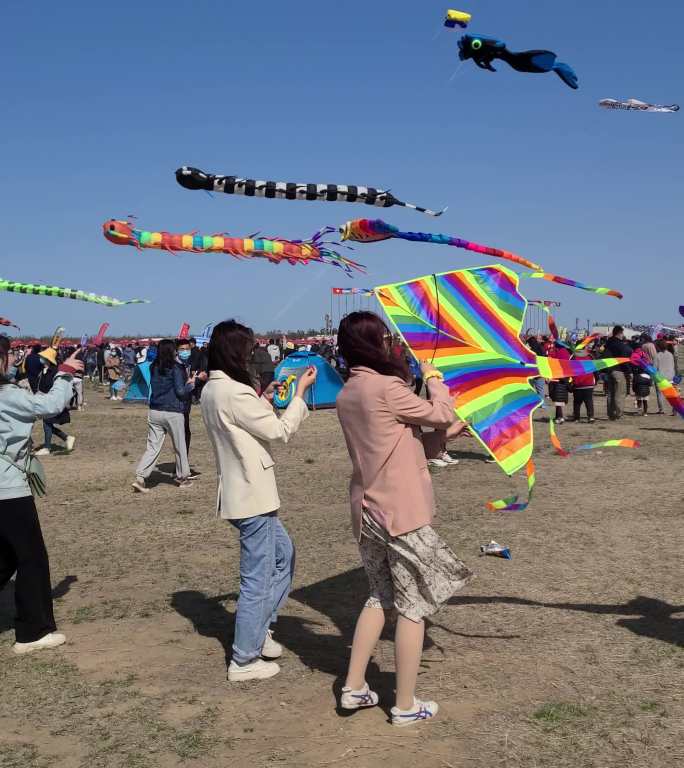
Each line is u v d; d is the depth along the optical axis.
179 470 9.02
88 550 6.36
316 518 7.32
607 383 15.02
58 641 4.28
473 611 4.67
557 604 4.76
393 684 3.74
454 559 3.25
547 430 13.43
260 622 3.79
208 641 4.34
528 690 3.60
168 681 3.81
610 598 4.84
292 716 3.42
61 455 11.89
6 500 4.14
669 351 15.88
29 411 4.14
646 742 3.11
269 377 18.05
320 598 5.06
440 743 3.14
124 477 9.81
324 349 26.25
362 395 3.29
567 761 2.99
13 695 3.67
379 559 3.38
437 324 3.76
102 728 3.34
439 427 3.34
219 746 3.17
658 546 5.99
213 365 3.86
